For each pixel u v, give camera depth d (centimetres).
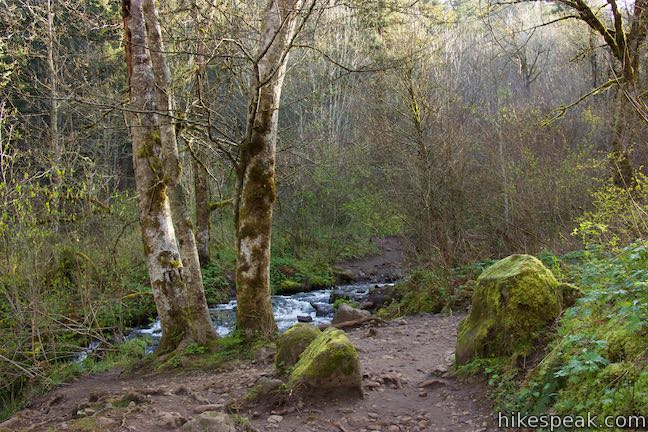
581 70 2156
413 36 1373
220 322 1508
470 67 2114
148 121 965
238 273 964
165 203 979
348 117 2825
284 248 2316
